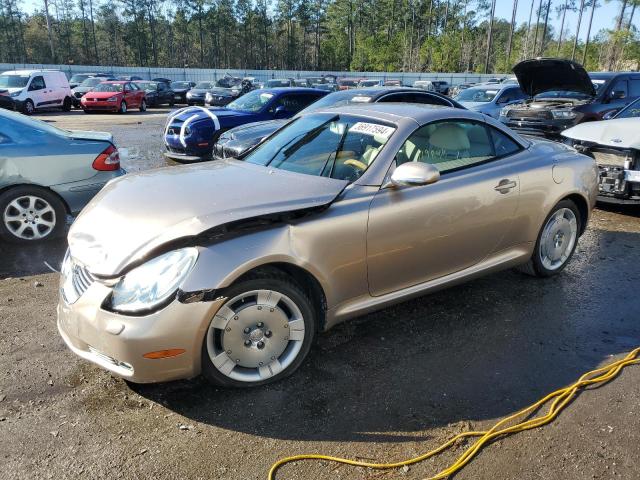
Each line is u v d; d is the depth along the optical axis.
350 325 3.82
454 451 2.58
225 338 2.88
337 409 2.89
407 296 3.61
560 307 4.17
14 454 2.53
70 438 2.65
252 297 2.93
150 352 2.67
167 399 2.96
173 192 3.18
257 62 93.81
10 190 5.40
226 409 2.88
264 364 3.05
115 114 23.80
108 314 2.68
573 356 3.45
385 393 3.03
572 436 2.68
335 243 3.12
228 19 88.50
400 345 3.56
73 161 5.60
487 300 4.27
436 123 3.77
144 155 11.77
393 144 3.50
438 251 3.65
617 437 2.68
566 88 9.81
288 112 10.45
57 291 4.43
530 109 10.45
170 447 2.59
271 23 92.81
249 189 3.18
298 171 3.65
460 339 3.65
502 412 2.87
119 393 3.01
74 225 3.19
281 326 3.04
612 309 4.15
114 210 3.08
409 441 2.64
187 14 87.06
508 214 4.02
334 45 91.81
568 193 4.41
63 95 23.97
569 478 2.41
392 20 86.19
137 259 2.70
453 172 3.74
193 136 9.60
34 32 80.81
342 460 2.51
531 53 70.00
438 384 3.12
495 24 91.56
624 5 62.12
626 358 3.40
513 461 2.51
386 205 3.32
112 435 2.67
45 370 3.23
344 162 3.55
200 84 29.27
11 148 5.34
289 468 2.46
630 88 10.73
